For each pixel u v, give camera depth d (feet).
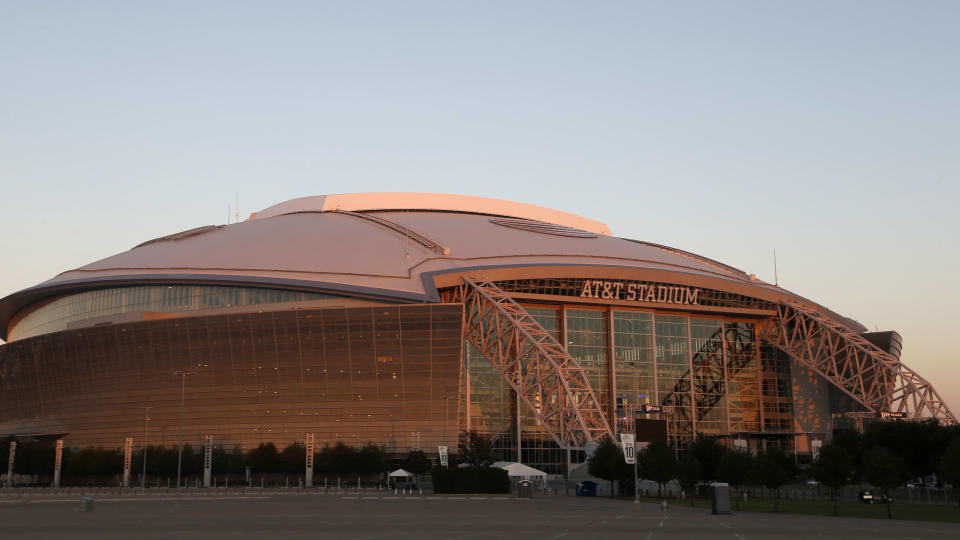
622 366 422.00
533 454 394.11
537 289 406.82
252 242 412.16
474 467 290.97
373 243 406.00
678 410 431.43
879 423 317.22
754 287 444.96
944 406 413.59
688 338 443.73
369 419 359.87
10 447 366.22
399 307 350.02
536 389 369.71
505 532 118.21
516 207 515.09
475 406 392.68
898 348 489.26
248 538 105.91
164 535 110.32
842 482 201.05
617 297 423.64
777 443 450.71
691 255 495.82
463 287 385.50
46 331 437.58
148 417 371.76
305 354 358.64
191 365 366.84
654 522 144.05
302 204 508.12
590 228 541.75
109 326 374.22
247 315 356.79
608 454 298.15
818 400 467.52
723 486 178.91
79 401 388.98
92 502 170.71
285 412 362.53
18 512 167.22
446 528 125.80
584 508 196.54
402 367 357.00
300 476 352.28
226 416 364.38
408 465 345.10
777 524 141.59
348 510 177.99
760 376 458.09
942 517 170.19
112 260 428.15
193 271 386.93
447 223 450.71
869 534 120.16
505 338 378.32
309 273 375.66
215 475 355.15
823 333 447.01
